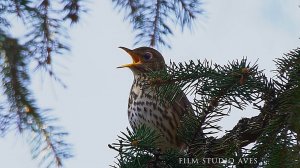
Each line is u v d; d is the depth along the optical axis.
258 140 9.72
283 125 9.58
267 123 10.28
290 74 9.91
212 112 10.58
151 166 10.54
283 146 9.41
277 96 10.05
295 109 9.43
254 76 10.02
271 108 10.12
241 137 10.76
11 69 12.50
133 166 10.52
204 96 10.50
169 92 10.77
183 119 11.20
